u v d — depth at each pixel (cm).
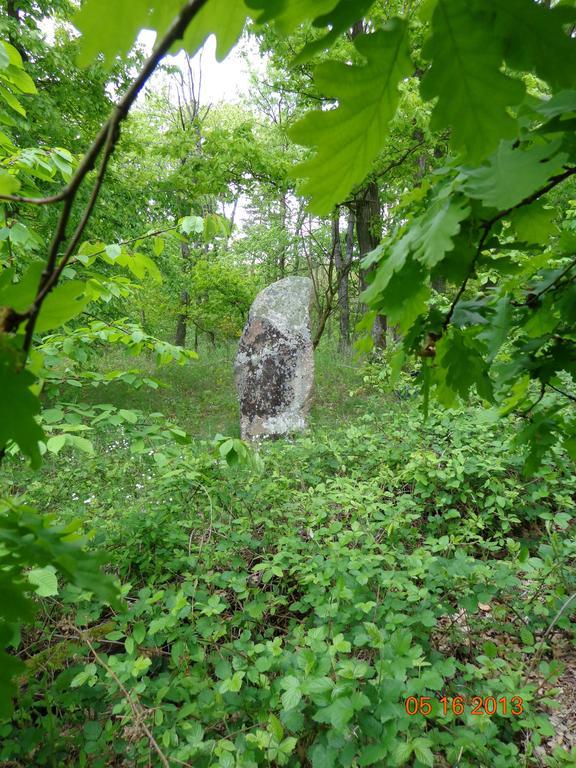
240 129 869
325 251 1533
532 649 223
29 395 52
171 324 1399
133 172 998
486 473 358
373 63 52
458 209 85
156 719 179
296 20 50
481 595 239
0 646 64
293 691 171
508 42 48
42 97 668
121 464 411
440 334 122
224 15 50
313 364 679
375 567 268
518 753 197
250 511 323
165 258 998
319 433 514
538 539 352
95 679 193
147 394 877
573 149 72
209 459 339
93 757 195
